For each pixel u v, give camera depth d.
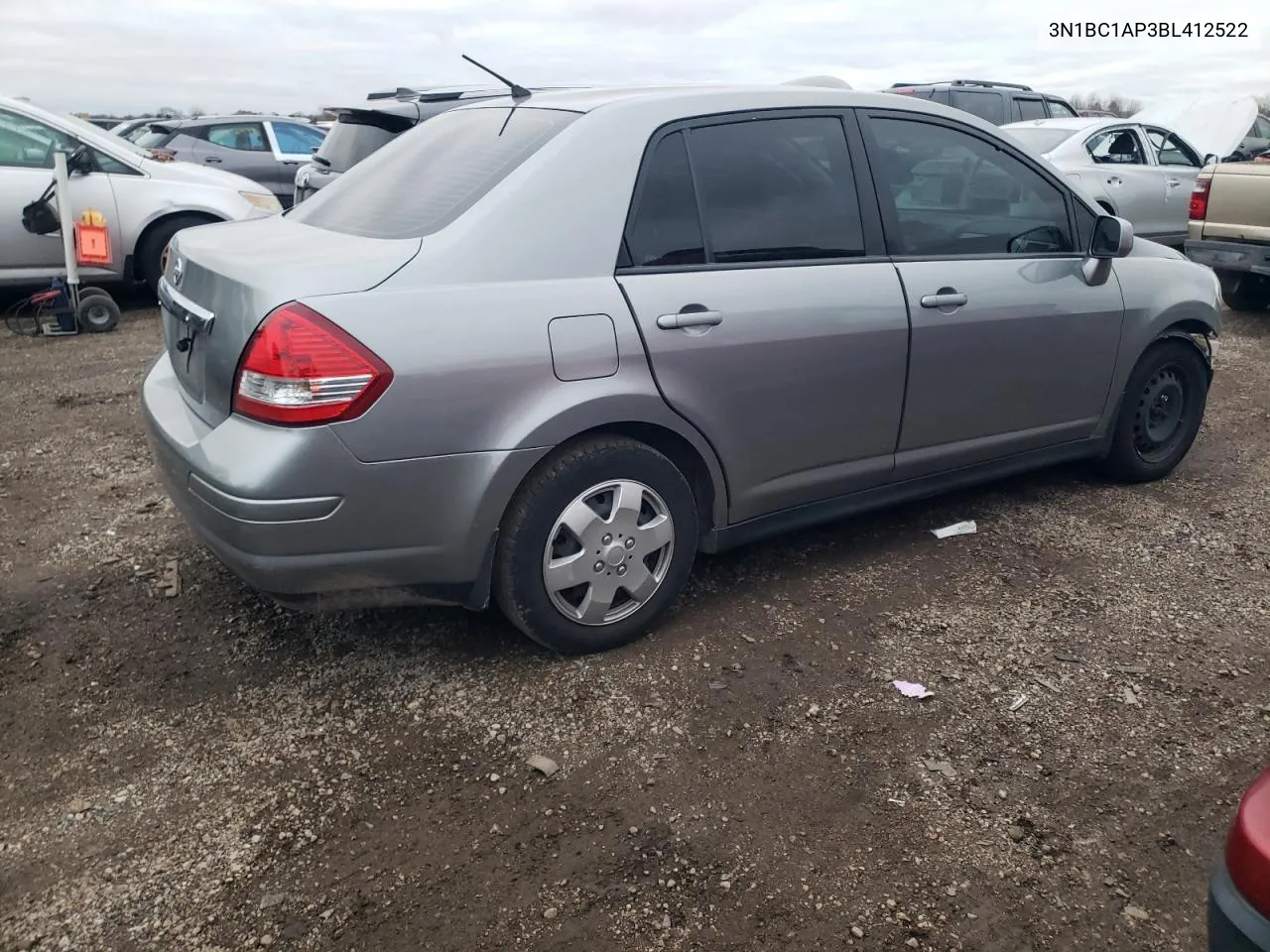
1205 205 8.49
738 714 2.98
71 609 3.54
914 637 3.42
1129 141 10.73
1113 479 4.79
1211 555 4.05
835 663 3.25
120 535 4.12
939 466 3.98
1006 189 4.04
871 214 3.63
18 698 3.03
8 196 7.96
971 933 2.23
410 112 7.25
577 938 2.20
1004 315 3.90
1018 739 2.89
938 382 3.79
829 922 2.25
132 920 2.24
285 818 2.55
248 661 3.24
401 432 2.71
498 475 2.86
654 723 2.93
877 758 2.79
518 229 2.94
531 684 3.11
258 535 2.68
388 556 2.82
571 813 2.57
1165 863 2.44
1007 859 2.44
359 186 3.58
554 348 2.90
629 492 3.14
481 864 2.40
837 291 3.46
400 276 2.78
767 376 3.34
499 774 2.71
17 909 2.27
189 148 12.84
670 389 3.12
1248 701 3.07
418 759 2.78
